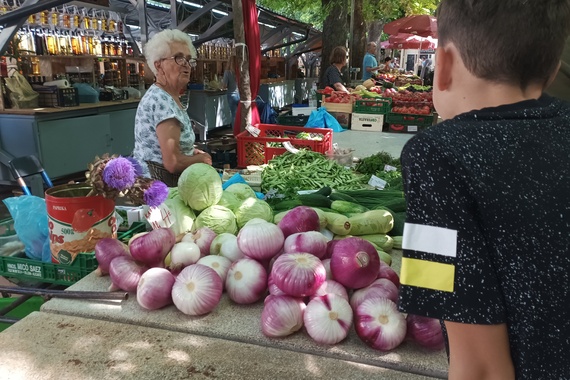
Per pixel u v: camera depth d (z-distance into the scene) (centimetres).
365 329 138
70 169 673
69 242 188
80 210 186
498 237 66
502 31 67
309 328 142
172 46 292
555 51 70
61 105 655
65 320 158
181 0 893
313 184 354
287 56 1656
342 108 701
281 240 171
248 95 538
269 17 1185
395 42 1702
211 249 188
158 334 150
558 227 67
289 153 415
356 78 1259
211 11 1081
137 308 163
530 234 66
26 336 147
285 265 146
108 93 770
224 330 149
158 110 290
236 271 163
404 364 133
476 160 67
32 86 653
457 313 67
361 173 416
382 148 546
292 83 1595
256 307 163
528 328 67
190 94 1026
